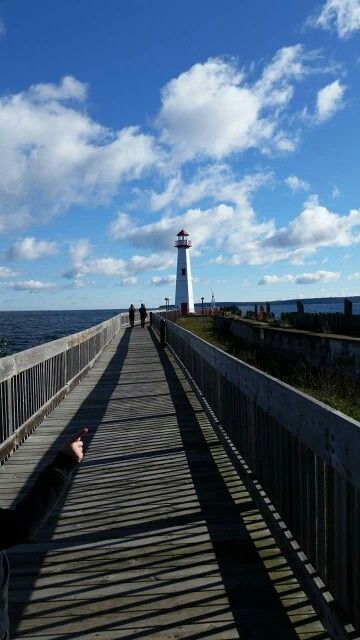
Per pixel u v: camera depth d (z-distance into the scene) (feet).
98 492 18.15
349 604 8.87
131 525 15.35
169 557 13.32
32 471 20.71
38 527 5.59
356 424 8.26
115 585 12.03
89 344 51.80
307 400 10.67
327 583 9.98
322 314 67.36
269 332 62.90
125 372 50.29
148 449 23.39
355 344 41.06
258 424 16.34
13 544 5.50
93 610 11.05
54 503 5.76
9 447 22.80
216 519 15.60
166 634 10.18
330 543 9.80
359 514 8.38
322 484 10.37
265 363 55.31
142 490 18.24
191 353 39.04
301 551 11.71
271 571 12.41
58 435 26.43
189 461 21.49
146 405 33.68
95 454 22.77
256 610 10.86
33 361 27.27
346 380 38.81
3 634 5.74
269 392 14.01
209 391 28.53
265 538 14.20
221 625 10.39
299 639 9.86
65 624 10.57
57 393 34.40
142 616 10.78
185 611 10.91
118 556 13.44
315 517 10.94
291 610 10.80
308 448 11.04
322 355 47.03
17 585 12.10
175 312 157.58
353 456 8.32
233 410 20.92
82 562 13.19
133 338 93.76
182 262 191.42
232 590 11.65
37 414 28.30
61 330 231.09
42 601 11.42
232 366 19.94
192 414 30.63
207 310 189.57
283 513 13.41
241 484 18.60
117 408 32.96
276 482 14.08
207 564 12.88
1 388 22.12
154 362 57.77
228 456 21.79
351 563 8.79
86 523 15.57
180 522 15.46
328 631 9.55
